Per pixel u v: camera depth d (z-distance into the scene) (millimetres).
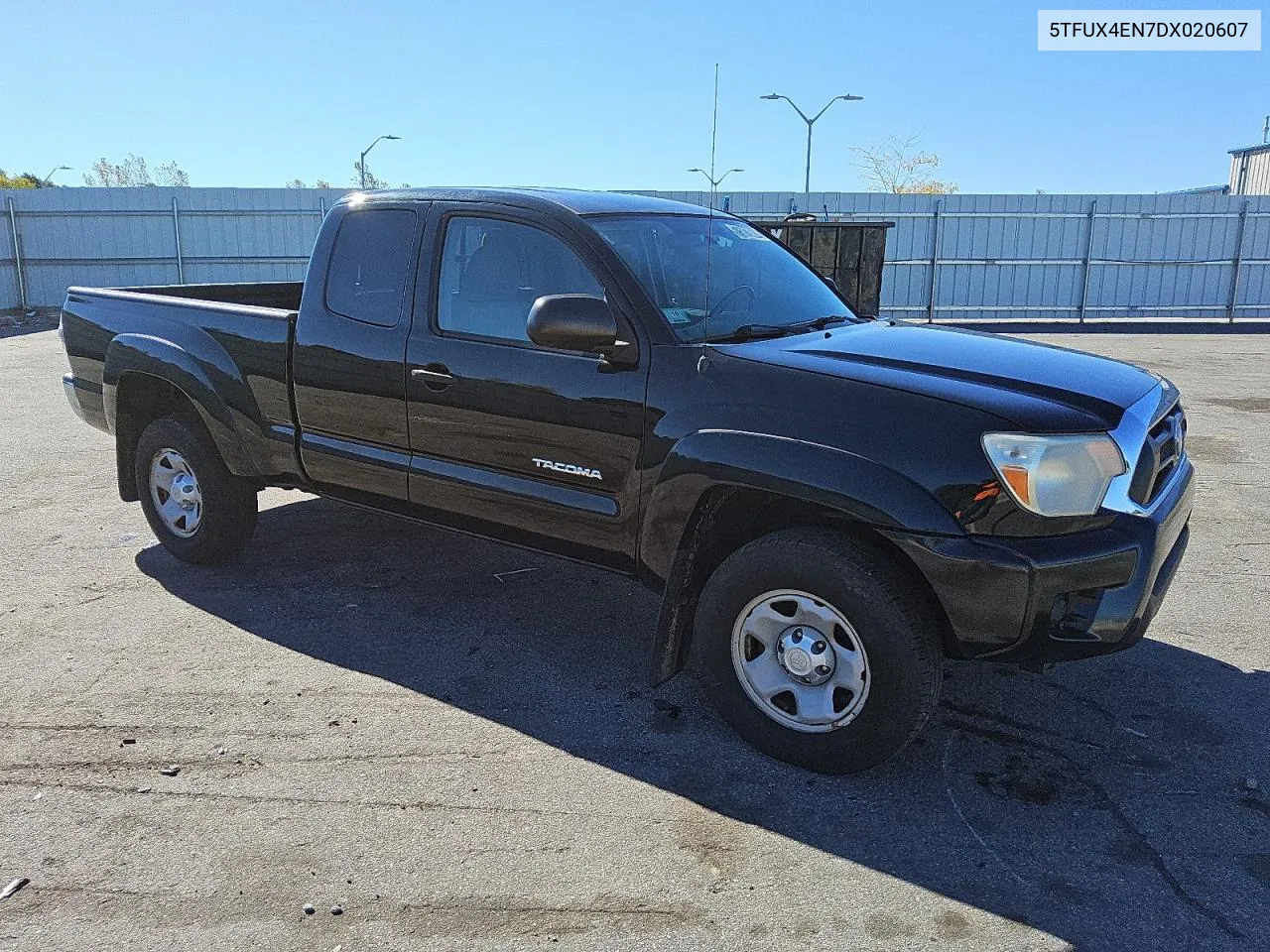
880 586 3057
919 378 3182
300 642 4312
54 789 3166
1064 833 2979
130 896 2660
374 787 3197
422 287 4094
